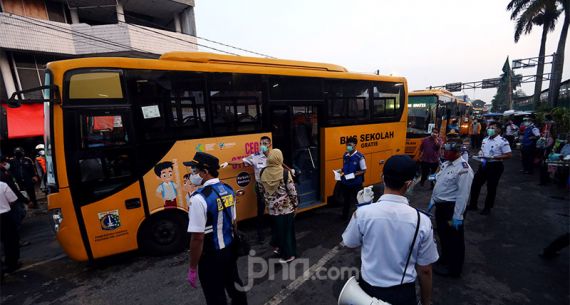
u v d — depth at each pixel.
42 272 3.89
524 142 8.85
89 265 3.97
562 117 10.43
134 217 3.79
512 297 2.98
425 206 6.04
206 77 4.14
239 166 4.58
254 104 4.64
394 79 6.91
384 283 1.58
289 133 5.42
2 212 3.74
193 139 4.09
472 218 5.22
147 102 3.74
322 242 4.47
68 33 10.41
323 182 5.76
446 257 3.50
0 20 9.64
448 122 11.72
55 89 3.24
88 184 3.48
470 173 3.08
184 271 3.72
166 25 16.17
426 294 1.65
